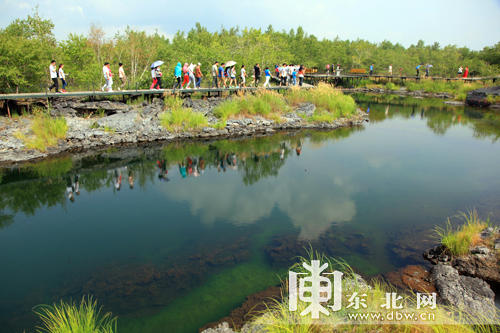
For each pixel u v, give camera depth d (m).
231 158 14.12
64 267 6.31
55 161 12.98
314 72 45.09
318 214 8.69
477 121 23.42
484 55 50.00
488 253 6.10
